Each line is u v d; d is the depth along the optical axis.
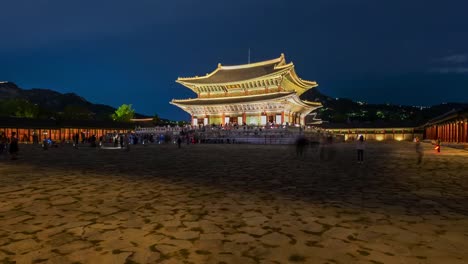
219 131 70.81
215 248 6.31
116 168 20.12
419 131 106.31
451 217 8.59
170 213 8.99
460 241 6.70
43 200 10.66
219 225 7.86
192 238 6.89
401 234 7.15
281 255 5.94
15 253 6.05
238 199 10.87
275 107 79.12
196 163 23.45
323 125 120.81
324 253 6.04
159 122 131.50
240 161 25.06
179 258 5.81
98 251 6.15
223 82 86.00
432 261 5.65
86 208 9.56
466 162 24.41
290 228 7.60
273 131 65.50
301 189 12.75
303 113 95.69
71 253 6.05
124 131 93.56
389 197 11.20
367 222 8.10
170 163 23.41
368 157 29.62
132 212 9.10
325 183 14.25
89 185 13.66
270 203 10.25
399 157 29.55
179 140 48.00
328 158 28.12
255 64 94.62
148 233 7.22
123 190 12.51
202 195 11.55
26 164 22.55
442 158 28.39
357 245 6.46
